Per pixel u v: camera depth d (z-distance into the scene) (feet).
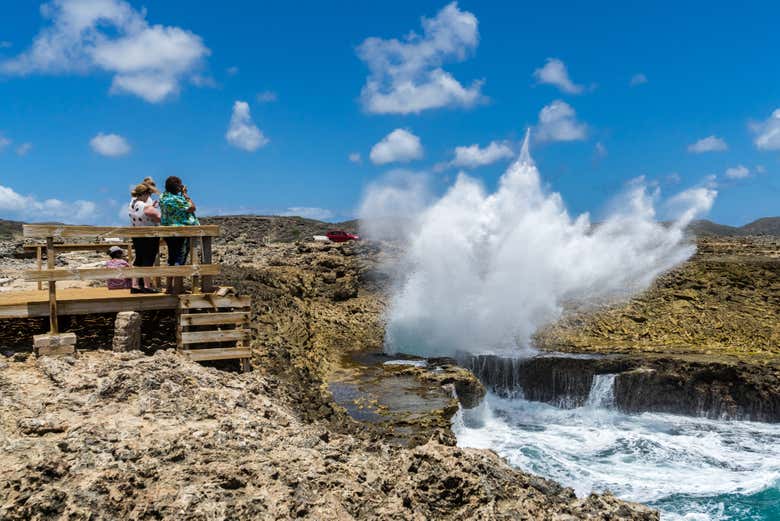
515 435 43.45
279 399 27.81
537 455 39.91
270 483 17.89
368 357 49.83
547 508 19.54
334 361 48.01
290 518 16.71
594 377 49.44
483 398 45.27
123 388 22.18
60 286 40.19
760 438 44.11
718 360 49.73
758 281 67.67
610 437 43.70
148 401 21.61
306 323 51.29
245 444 19.84
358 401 37.99
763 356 51.55
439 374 43.86
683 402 48.85
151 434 19.52
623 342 56.34
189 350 27.30
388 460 21.13
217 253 78.02
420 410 36.45
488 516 18.35
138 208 29.19
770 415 47.32
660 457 40.57
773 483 36.50
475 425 44.57
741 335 57.36
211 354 27.61
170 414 21.29
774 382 47.52
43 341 24.70
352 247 75.66
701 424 46.91
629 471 38.40
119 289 31.68
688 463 39.73
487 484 19.63
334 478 18.70
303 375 38.47
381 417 35.14
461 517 18.61
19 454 17.06
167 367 24.90
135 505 16.20
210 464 18.30
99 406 21.16
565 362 50.14
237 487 17.61
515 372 50.70
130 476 16.85
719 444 42.91
